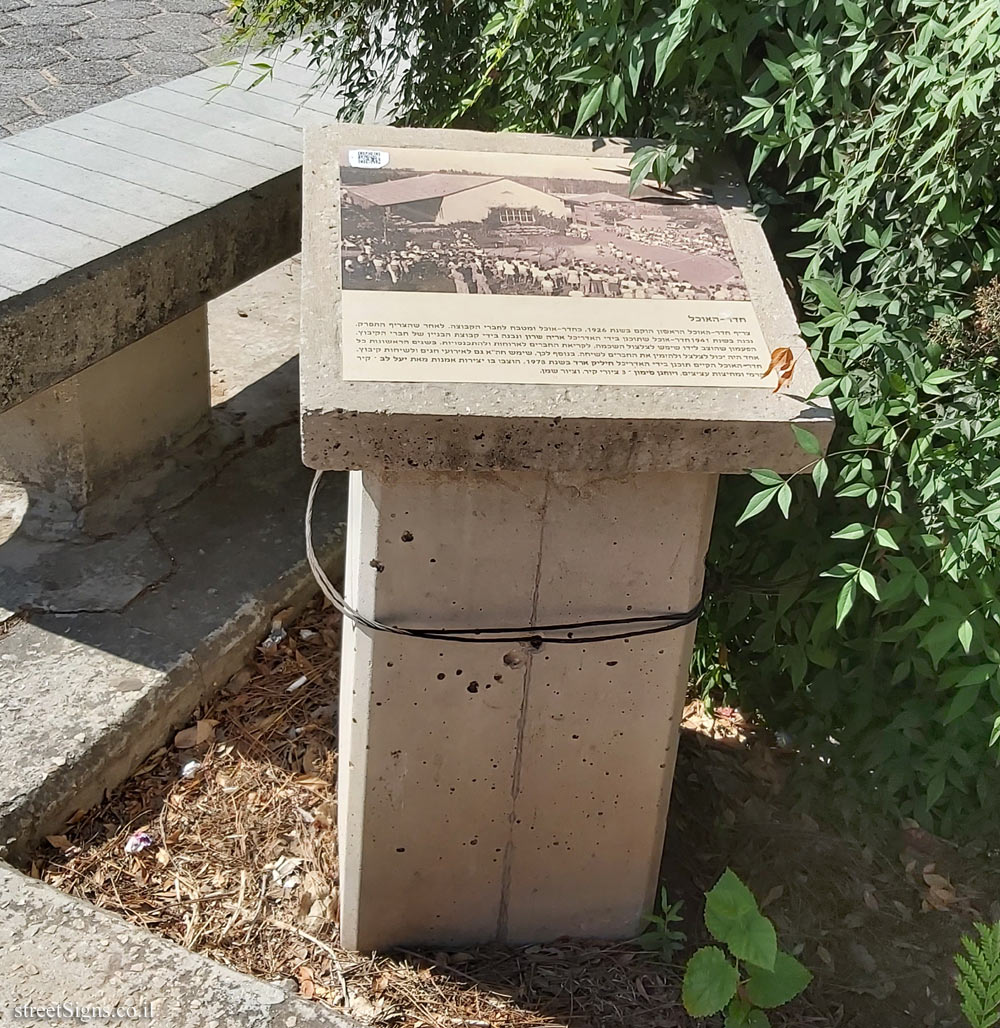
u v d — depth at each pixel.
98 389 3.17
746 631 2.75
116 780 2.64
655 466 1.79
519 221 1.99
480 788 2.16
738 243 2.01
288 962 2.29
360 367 1.74
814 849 2.60
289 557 3.19
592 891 2.33
